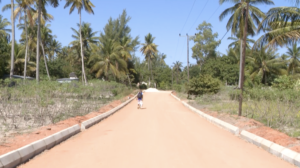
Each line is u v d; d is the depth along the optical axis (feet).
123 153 25.23
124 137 33.19
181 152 25.73
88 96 77.00
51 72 179.63
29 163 22.02
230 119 44.80
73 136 33.91
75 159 23.22
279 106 41.34
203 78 94.48
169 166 21.24
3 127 33.60
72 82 78.43
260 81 143.02
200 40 205.26
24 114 41.37
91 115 50.55
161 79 299.17
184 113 64.54
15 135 28.27
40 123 37.35
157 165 21.48
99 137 33.30
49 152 25.67
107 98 97.66
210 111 59.98
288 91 58.95
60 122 38.29
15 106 46.83
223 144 29.81
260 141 28.81
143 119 51.85
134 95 155.43
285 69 152.66
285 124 37.17
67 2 120.78
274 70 146.41
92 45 157.79
